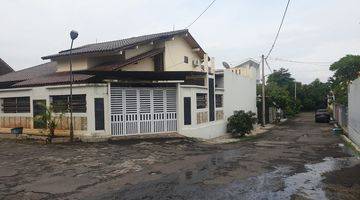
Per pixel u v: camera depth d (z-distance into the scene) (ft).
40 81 70.79
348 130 75.46
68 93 63.26
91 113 60.95
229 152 51.83
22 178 35.09
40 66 98.12
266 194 28.71
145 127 66.90
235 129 86.69
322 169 38.81
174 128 70.03
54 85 65.67
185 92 71.31
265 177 34.71
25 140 63.98
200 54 89.04
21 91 71.15
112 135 63.36
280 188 30.55
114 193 29.27
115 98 63.82
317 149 56.13
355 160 44.88
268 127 116.16
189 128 71.72
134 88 65.77
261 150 54.44
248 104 115.65
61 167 40.06
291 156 48.14
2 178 35.22
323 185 31.65
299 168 39.34
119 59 72.02
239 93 105.70
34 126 69.31
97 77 62.39
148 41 72.69
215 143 65.10
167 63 78.48
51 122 62.54
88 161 43.39
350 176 35.24
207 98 81.41
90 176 35.53
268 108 137.08
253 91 123.54
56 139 60.39
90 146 55.72
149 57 73.51
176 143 61.05
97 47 77.20
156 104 68.18
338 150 54.85
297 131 98.48
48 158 45.68
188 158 45.93
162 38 75.66
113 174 36.35
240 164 41.73
